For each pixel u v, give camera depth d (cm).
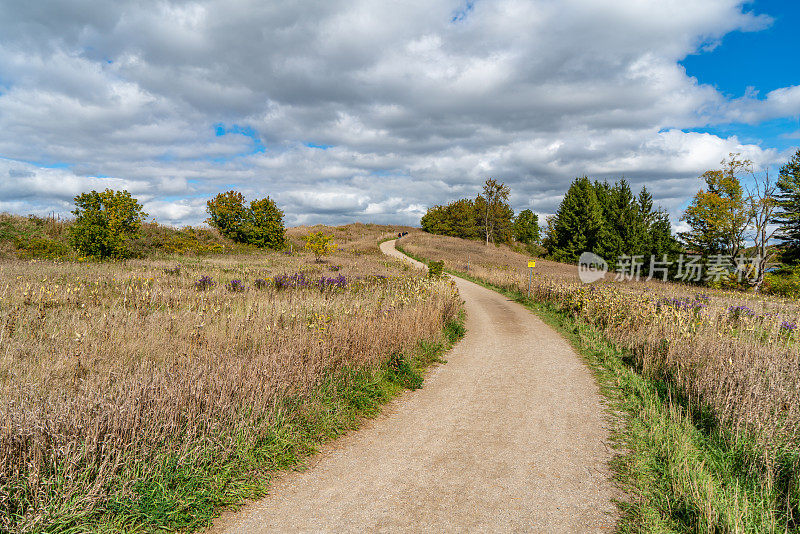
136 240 2694
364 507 387
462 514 379
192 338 709
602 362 991
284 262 3012
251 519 364
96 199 2223
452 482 438
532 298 2238
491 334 1334
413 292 1439
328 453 500
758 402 559
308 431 529
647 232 4516
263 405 505
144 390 437
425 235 9025
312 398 587
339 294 1416
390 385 754
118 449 371
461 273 3797
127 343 682
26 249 2183
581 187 5353
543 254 6131
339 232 8288
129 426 393
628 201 4728
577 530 359
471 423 607
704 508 369
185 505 359
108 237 2164
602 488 431
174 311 995
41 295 977
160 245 2981
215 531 346
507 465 479
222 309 1030
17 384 459
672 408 620
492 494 415
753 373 665
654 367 856
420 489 422
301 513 375
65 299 1006
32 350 623
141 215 2380
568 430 585
